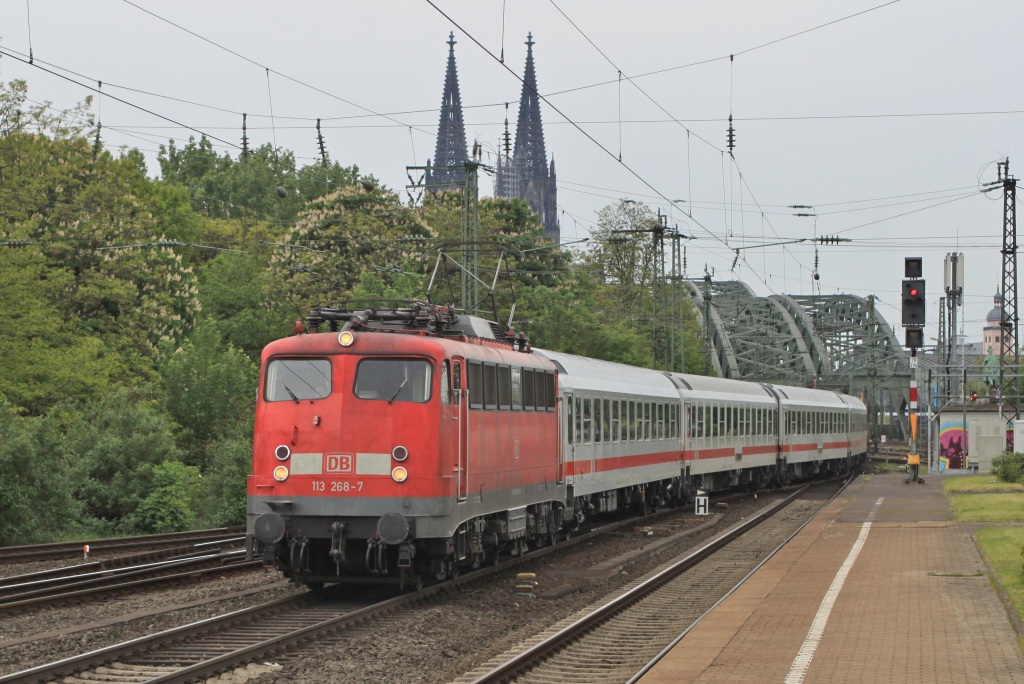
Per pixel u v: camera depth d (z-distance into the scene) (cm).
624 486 3086
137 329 5044
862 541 2431
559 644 1417
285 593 1845
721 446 4197
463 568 2044
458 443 1772
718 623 1441
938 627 1374
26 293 4031
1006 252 5316
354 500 1686
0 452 2809
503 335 2244
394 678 1247
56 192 5009
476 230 3944
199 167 12312
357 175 11294
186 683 1170
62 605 1708
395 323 1848
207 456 4081
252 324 5797
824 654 1220
